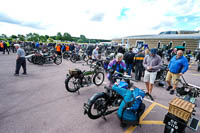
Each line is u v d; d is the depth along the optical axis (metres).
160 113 3.15
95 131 2.36
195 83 5.93
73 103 3.41
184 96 3.25
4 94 3.75
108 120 2.73
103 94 2.63
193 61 15.23
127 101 2.34
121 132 2.37
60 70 7.21
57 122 2.58
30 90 4.14
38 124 2.49
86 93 4.15
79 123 2.58
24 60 5.85
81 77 4.14
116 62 3.45
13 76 5.58
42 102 3.39
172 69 4.23
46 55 8.77
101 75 5.55
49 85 4.69
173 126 1.95
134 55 6.05
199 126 2.69
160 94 4.41
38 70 7.02
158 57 3.77
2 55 12.39
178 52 3.95
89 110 2.45
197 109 3.43
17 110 2.95
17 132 2.25
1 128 2.32
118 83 2.60
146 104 3.62
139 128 2.52
